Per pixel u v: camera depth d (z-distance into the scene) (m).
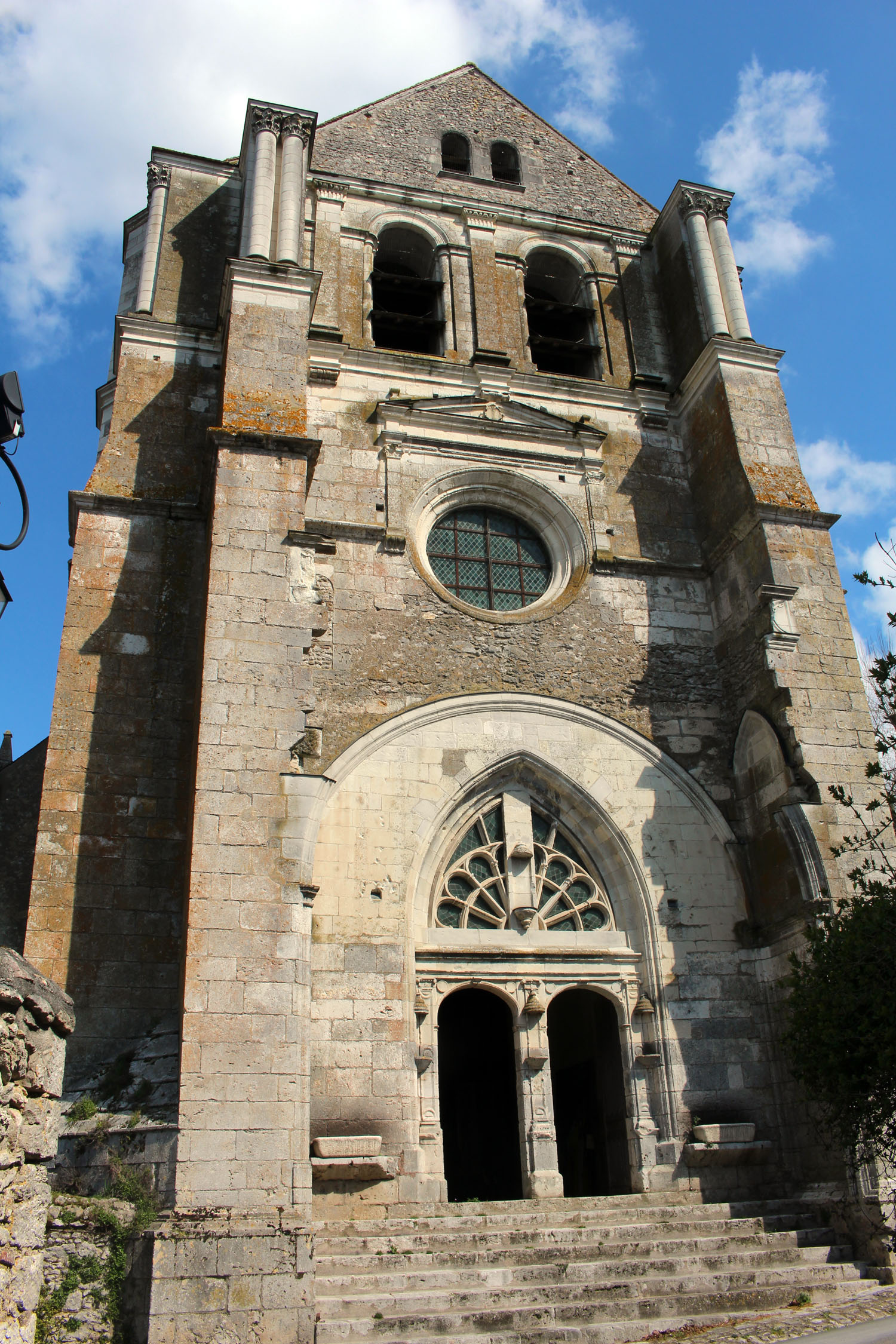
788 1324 11.12
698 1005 16.48
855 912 13.82
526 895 16.81
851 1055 13.15
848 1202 13.96
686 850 17.56
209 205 21.72
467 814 17.19
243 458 15.87
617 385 22.05
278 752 14.04
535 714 17.88
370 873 15.87
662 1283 12.15
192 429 18.94
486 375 20.94
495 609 19.31
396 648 17.66
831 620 18.12
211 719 14.00
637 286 23.64
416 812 16.55
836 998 13.18
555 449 20.62
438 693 17.52
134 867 15.36
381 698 17.17
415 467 19.41
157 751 16.14
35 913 14.75
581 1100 18.89
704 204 22.91
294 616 14.93
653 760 18.12
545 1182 14.98
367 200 22.69
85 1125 12.38
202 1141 11.79
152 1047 13.66
